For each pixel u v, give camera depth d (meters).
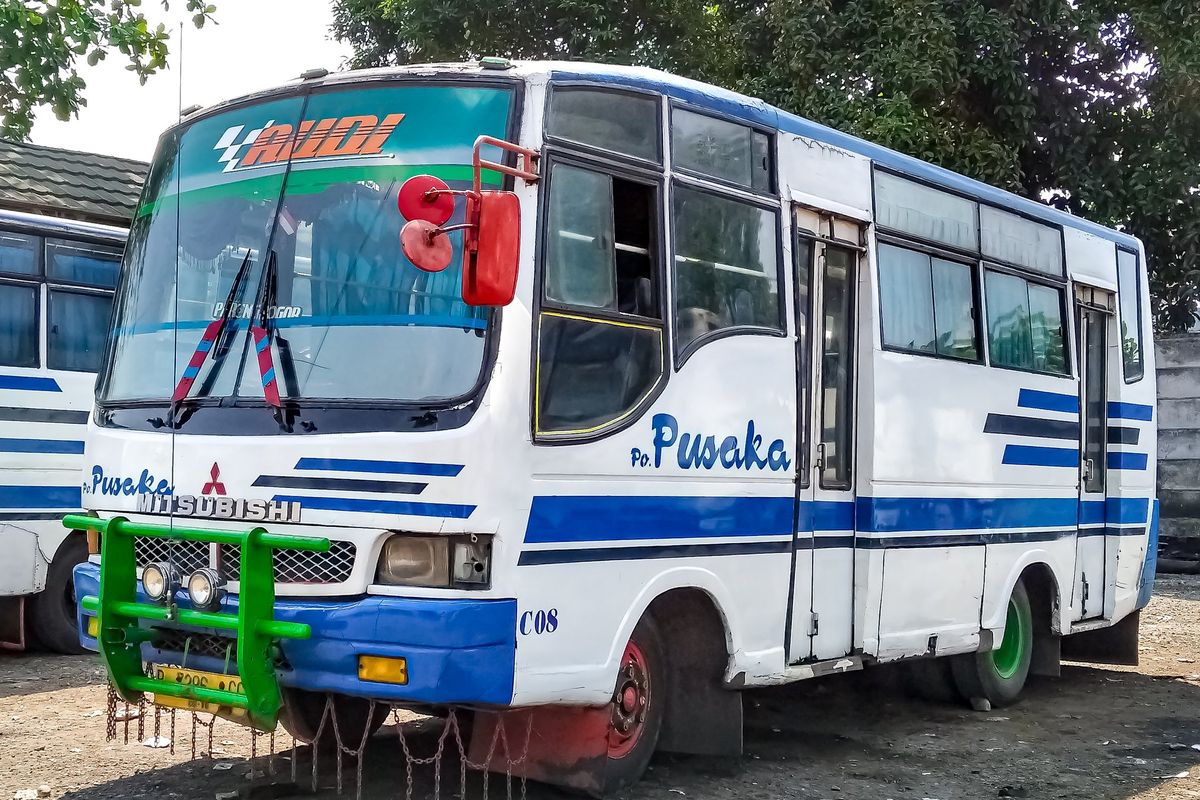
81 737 6.91
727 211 6.27
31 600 10.08
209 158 5.93
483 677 4.88
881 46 16.08
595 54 17.70
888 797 6.30
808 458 6.77
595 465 5.36
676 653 6.31
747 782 6.40
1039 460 8.90
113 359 5.98
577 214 5.43
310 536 5.04
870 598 7.10
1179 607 14.14
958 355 8.06
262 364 5.36
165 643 5.43
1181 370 17.06
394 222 5.31
